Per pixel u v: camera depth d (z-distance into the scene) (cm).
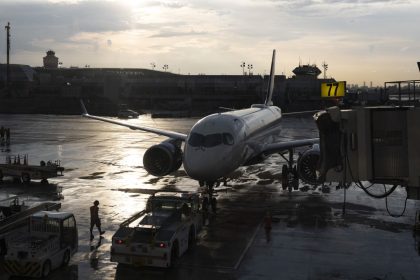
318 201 2411
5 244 1577
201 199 2400
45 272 1384
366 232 1861
